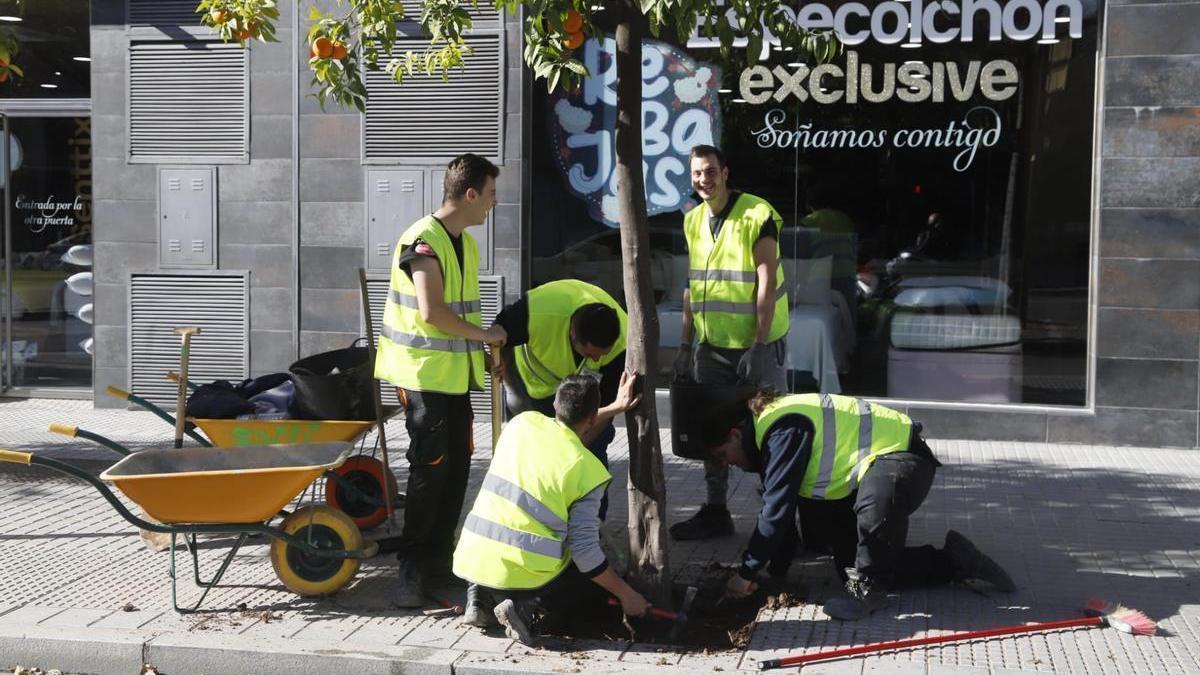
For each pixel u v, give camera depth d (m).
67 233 12.53
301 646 5.57
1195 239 9.84
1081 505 8.25
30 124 12.46
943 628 5.83
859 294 10.66
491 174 6.37
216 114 11.63
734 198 7.54
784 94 10.63
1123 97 9.87
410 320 6.28
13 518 7.91
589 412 5.67
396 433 10.77
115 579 6.63
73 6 12.14
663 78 10.85
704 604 6.14
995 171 10.31
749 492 8.63
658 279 10.95
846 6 10.43
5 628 5.79
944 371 10.56
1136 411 10.08
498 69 11.04
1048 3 10.07
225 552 7.18
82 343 12.63
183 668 5.57
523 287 11.19
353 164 11.40
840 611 5.93
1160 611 6.11
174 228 11.78
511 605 5.56
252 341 11.73
